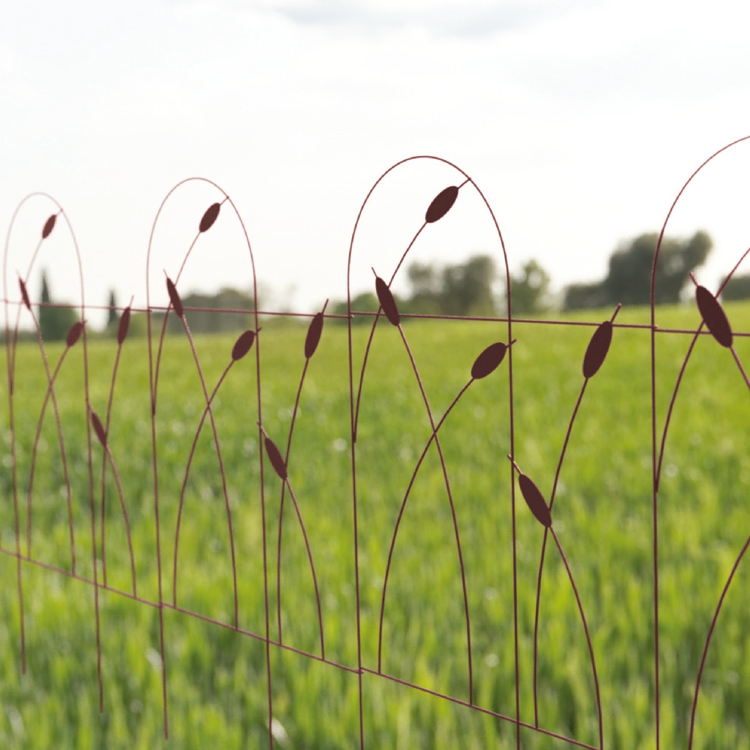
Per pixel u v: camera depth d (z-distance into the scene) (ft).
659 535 16.99
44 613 14.25
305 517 19.56
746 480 20.76
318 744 10.54
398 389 40.52
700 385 36.68
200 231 9.44
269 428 31.01
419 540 17.30
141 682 12.16
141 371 53.62
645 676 11.68
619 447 25.04
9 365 12.92
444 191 7.03
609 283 114.32
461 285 90.48
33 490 24.32
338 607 13.84
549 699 10.89
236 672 11.80
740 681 11.36
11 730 11.05
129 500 23.02
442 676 11.32
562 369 45.62
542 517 6.85
